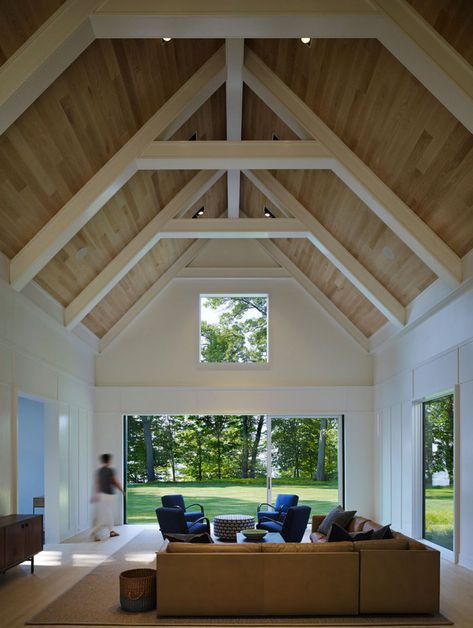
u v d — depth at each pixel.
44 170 6.92
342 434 12.89
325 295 12.98
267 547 5.87
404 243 8.45
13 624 5.52
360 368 12.95
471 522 7.64
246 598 5.72
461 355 8.02
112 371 12.83
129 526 12.09
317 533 8.50
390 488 11.34
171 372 12.85
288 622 5.55
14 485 7.91
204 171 10.31
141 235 10.16
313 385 12.88
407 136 6.70
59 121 6.52
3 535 6.66
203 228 10.25
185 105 7.93
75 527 10.97
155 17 5.54
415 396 9.94
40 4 5.28
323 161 7.73
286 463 12.88
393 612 5.77
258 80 7.76
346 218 9.28
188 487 13.50
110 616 5.74
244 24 5.64
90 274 9.95
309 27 5.66
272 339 12.97
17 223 7.30
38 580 7.18
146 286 12.70
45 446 10.04
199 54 7.72
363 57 6.29
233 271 13.06
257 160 7.73
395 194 7.67
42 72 5.54
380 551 5.83
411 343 10.24
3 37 5.30
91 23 5.57
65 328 10.18
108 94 6.84
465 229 7.17
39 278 8.75
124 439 12.91
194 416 13.72
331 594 5.75
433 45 5.48
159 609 5.70
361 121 7.12
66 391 10.63
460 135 6.09
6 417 7.76
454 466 8.14
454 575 7.33
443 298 8.35
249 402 12.80
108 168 7.72
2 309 7.64
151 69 7.12
